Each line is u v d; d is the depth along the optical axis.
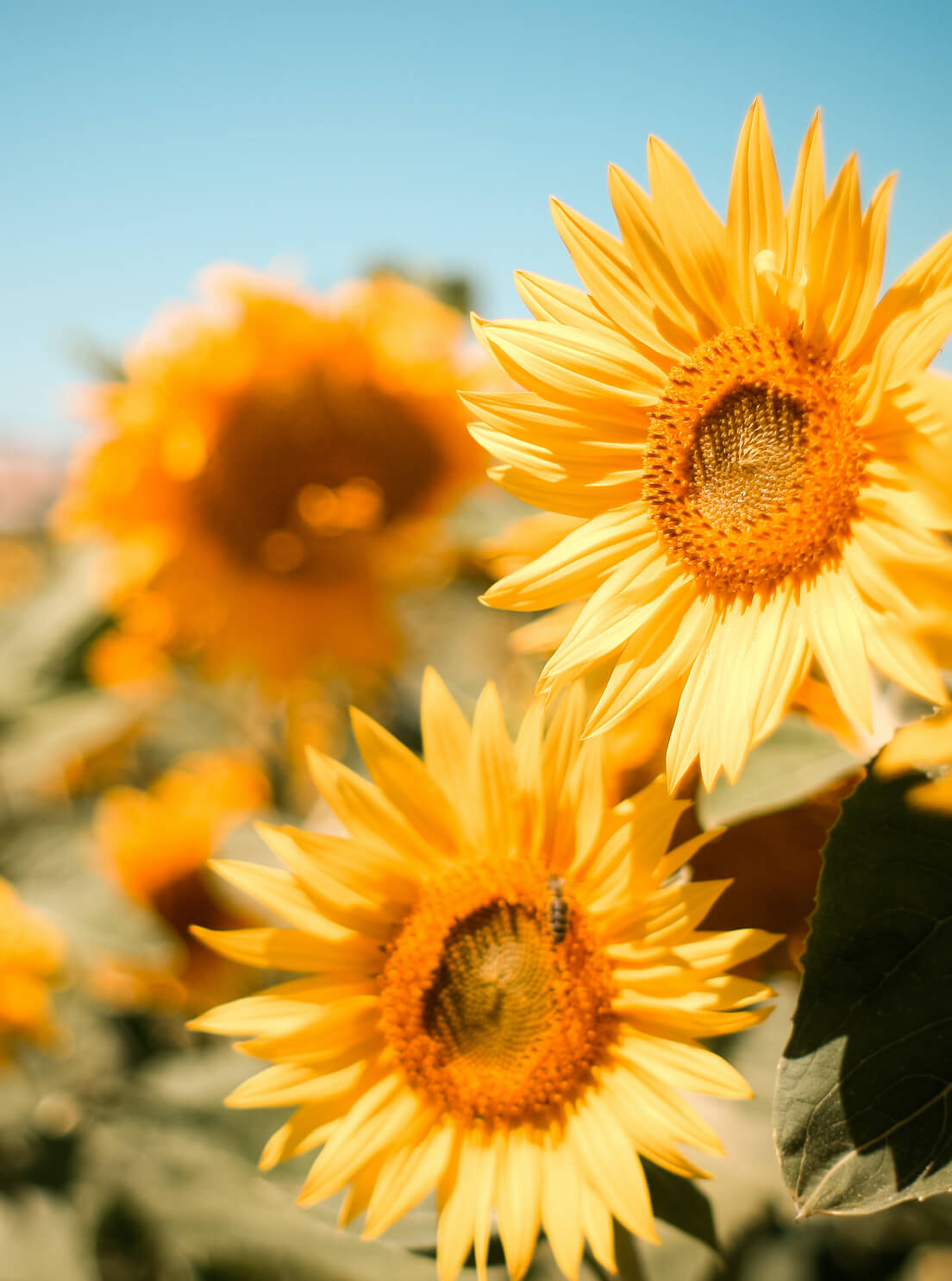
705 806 0.37
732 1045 0.50
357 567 0.68
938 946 0.31
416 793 0.39
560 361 0.36
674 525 0.35
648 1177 0.37
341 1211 0.39
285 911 0.38
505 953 0.38
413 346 0.64
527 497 0.36
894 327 0.32
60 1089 0.63
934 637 0.31
